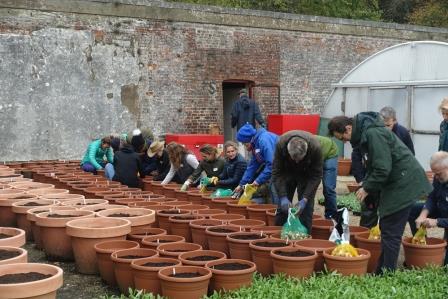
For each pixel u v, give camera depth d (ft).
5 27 44.86
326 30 60.13
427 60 46.34
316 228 23.30
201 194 30.19
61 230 22.15
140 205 27.20
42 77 46.44
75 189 32.27
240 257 20.59
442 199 20.58
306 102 59.62
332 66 61.00
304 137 22.13
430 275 19.22
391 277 18.66
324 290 16.87
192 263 18.04
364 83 50.52
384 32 63.82
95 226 21.61
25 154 46.01
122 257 18.86
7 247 17.71
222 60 54.39
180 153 33.94
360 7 100.78
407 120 47.01
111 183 34.09
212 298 16.53
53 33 46.73
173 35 51.80
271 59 57.21
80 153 48.19
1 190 29.04
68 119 47.60
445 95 44.65
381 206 19.24
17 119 45.60
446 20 98.58
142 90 50.62
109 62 49.11
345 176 46.62
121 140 39.63
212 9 53.42
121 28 49.47
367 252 19.58
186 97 52.75
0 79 44.80
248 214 26.35
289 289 17.03
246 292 16.81
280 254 19.22
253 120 47.29
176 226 23.75
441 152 20.30
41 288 14.43
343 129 21.59
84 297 18.35
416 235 20.81
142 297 16.65
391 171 18.92
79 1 47.50
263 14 56.24
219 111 54.54
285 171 22.98
